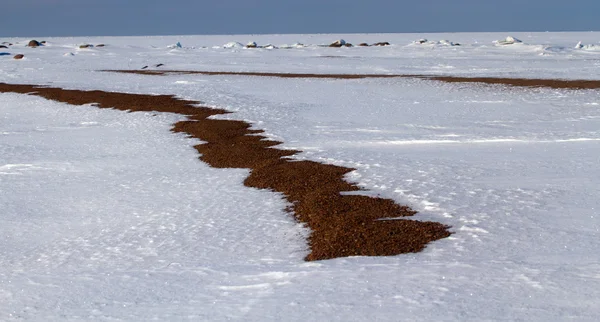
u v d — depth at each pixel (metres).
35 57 75.75
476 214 11.62
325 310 6.89
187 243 11.33
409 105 29.62
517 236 10.11
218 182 16.25
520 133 21.00
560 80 39.88
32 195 15.67
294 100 32.44
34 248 11.65
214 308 7.32
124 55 79.44
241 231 11.95
